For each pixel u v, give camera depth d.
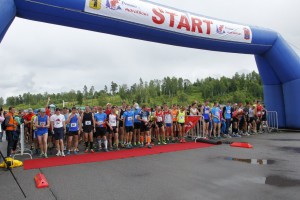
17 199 4.02
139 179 5.01
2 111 10.12
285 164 6.06
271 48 12.01
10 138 7.08
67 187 4.58
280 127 13.35
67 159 7.17
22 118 10.59
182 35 9.42
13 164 6.22
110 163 6.54
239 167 5.82
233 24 10.84
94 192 4.29
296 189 4.24
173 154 7.63
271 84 13.35
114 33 8.55
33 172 5.71
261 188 4.32
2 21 6.14
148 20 8.63
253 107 12.52
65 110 8.61
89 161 6.84
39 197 4.10
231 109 11.92
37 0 6.96
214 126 11.17
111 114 8.84
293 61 12.07
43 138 7.58
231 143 9.59
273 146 8.71
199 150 8.25
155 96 105.31
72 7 7.39
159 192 4.21
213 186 4.48
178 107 11.31
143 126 9.23
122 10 8.16
